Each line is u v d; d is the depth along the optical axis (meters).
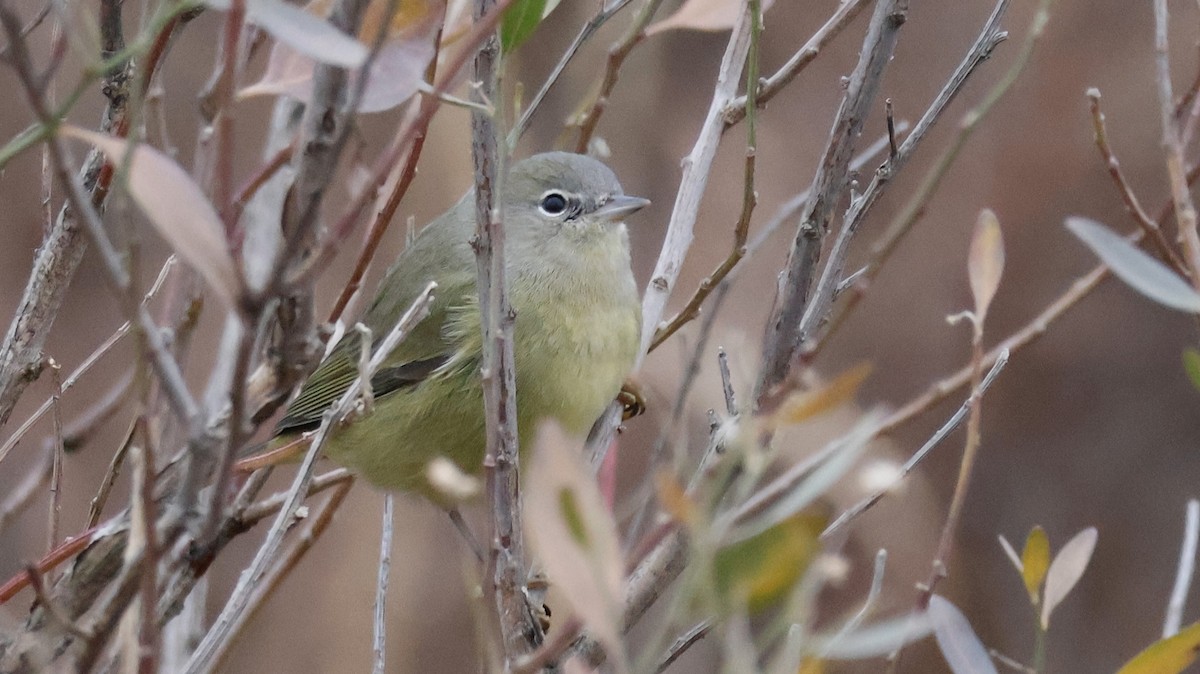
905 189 14.88
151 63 5.93
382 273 13.00
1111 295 15.15
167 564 5.23
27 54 4.07
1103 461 15.11
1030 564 5.48
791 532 4.17
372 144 12.64
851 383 4.12
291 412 10.03
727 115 8.07
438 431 9.79
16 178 13.66
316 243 5.28
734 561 4.16
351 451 10.01
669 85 14.37
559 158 9.95
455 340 9.75
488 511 5.50
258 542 13.34
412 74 4.71
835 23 7.55
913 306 14.80
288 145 5.81
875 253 5.26
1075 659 14.68
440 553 14.11
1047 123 14.85
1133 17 14.77
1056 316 6.52
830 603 12.86
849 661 11.62
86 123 11.38
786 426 4.75
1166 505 14.93
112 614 4.71
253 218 7.30
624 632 5.61
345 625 13.96
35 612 5.50
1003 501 15.09
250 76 8.77
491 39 5.36
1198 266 4.93
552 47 13.79
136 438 6.05
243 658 13.80
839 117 6.09
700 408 10.62
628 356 9.70
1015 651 14.63
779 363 5.99
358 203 4.10
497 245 5.39
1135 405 15.15
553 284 9.49
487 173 5.42
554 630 8.12
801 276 6.05
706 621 6.26
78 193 3.85
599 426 9.57
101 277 13.55
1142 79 14.68
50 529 6.19
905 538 13.40
